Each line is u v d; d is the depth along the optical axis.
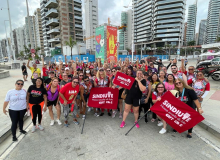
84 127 4.18
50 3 65.88
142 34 106.81
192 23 124.06
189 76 4.91
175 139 3.50
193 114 3.36
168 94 3.50
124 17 114.44
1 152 3.08
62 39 68.38
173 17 85.88
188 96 3.48
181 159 2.80
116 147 3.21
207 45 27.64
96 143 3.37
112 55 23.86
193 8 122.06
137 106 4.00
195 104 3.79
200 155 2.92
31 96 3.77
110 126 4.22
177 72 5.04
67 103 4.11
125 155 2.94
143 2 100.56
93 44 108.88
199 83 4.06
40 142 3.44
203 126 4.03
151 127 4.16
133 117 4.90
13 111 3.46
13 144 3.36
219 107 5.30
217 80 10.49
